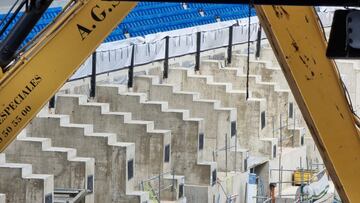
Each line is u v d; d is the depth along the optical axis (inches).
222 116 2107.5
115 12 1248.8
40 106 1245.1
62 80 1247.5
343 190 1112.8
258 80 2437.3
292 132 2404.0
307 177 2267.5
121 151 1745.8
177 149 1964.8
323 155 1111.0
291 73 1093.1
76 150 1739.7
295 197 2146.9
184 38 2314.2
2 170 1547.7
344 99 1098.7
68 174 1664.6
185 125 1966.0
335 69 1093.8
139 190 1836.9
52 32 1245.7
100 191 1749.5
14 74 1237.1
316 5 800.3
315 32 1084.5
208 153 2106.3
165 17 2620.6
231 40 2492.6
